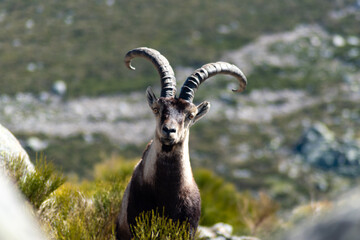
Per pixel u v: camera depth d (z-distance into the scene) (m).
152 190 23.41
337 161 180.50
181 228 22.73
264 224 39.88
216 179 45.47
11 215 12.13
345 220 11.18
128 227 23.88
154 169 23.28
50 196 23.92
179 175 23.30
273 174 180.75
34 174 22.78
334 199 13.55
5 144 25.75
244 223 41.09
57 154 192.38
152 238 21.42
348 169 174.25
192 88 25.47
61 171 24.52
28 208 20.72
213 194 44.34
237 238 30.84
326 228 11.43
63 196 24.36
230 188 45.53
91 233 22.62
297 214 30.42
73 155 194.50
